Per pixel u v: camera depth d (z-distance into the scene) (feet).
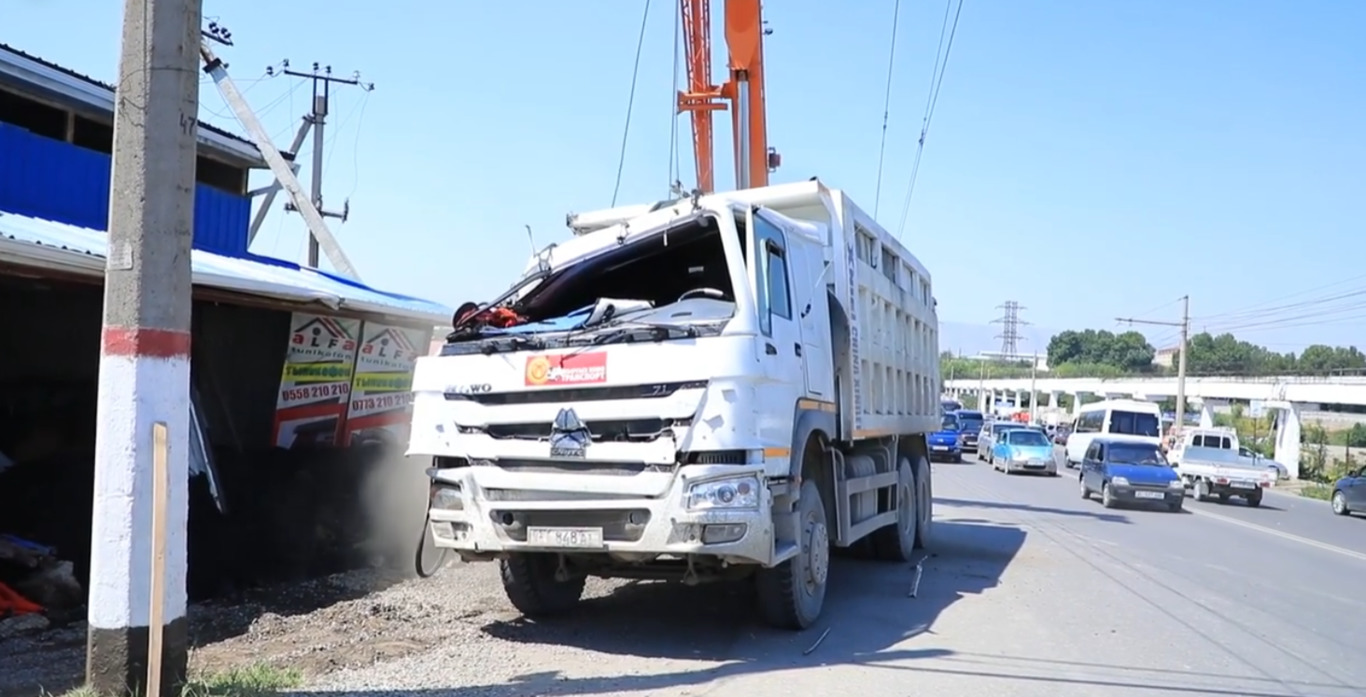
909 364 39.96
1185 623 29.27
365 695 18.21
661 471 20.98
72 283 27.66
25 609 22.75
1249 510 82.23
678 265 26.04
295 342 37.06
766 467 21.66
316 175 88.02
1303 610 32.73
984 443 140.36
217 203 42.42
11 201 33.53
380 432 40.45
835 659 22.63
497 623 25.25
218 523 27.61
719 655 22.59
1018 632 26.91
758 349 21.67
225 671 18.95
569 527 21.56
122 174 15.72
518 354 22.30
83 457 27.30
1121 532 55.36
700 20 63.21
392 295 43.09
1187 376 208.95
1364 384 136.56
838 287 28.96
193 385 29.73
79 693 15.51
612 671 20.89
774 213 25.25
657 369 21.16
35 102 37.96
